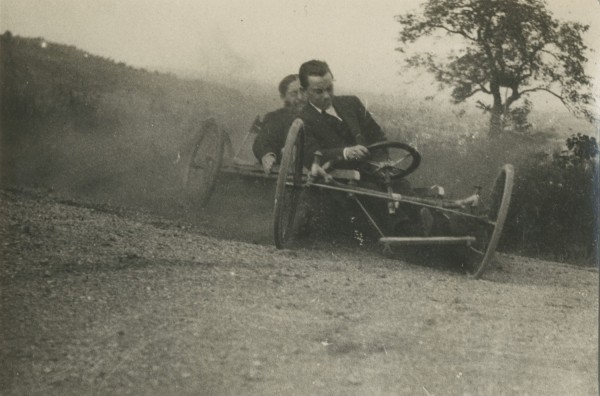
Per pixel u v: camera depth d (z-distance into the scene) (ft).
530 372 11.97
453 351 12.53
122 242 16.87
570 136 27.99
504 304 15.76
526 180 26.78
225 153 24.38
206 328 12.17
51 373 10.42
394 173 21.13
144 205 22.82
